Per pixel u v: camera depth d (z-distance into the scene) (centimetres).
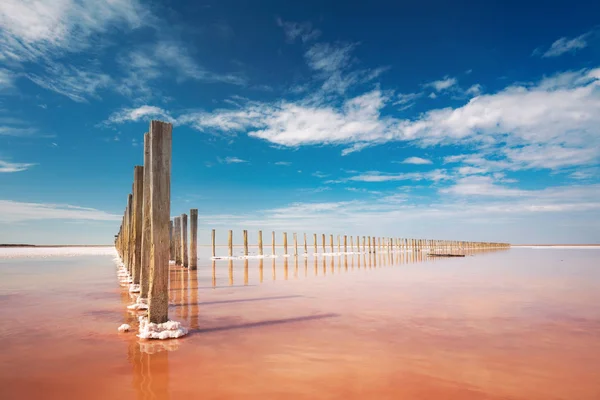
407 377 376
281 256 3083
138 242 932
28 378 378
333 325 589
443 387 351
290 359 431
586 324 592
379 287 1027
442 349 465
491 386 354
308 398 329
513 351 457
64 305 772
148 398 331
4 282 1184
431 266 1850
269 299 834
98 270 1667
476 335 529
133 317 656
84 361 428
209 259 2675
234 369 400
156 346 485
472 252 4347
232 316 659
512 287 1026
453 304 765
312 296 873
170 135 571
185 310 716
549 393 338
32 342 504
